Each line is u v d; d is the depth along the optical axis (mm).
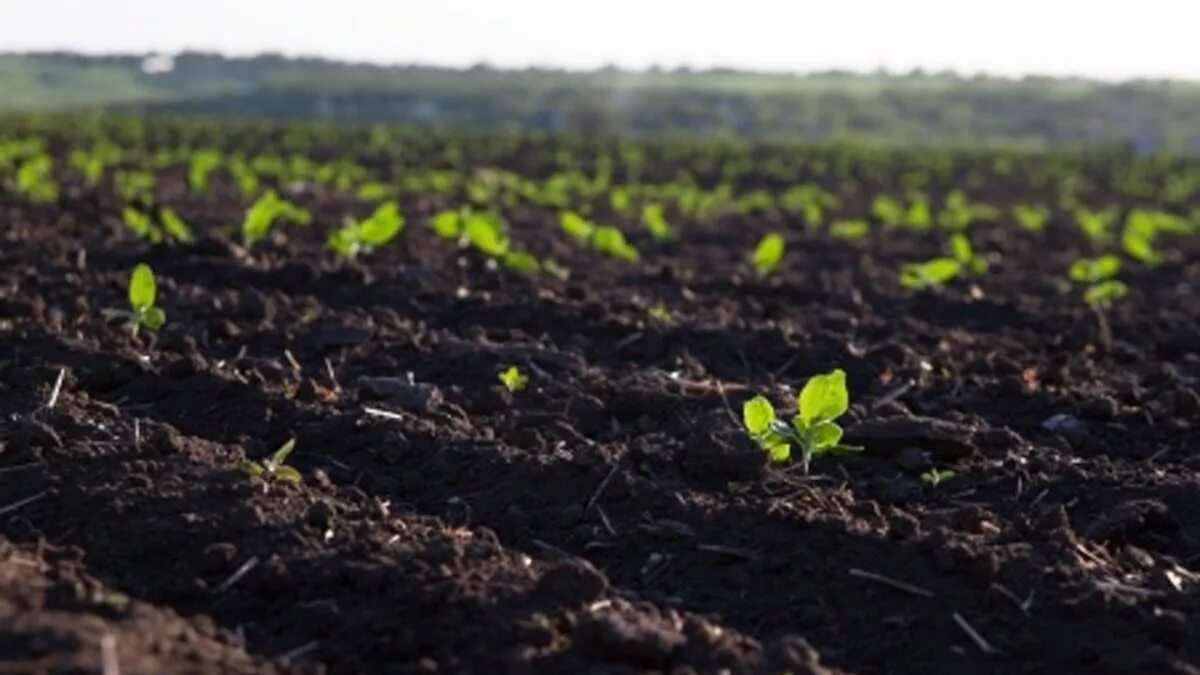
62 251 4023
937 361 3416
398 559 2342
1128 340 3955
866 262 5473
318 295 3781
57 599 2174
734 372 3342
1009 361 3414
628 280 4375
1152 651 2266
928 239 6570
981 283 4895
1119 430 3043
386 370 3189
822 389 2672
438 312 3666
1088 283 4996
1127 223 7953
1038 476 2754
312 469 2707
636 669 2172
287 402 2891
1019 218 7613
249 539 2375
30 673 2012
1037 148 21297
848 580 2402
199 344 3262
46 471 2535
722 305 4051
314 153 11680
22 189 5504
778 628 2342
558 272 4305
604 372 3238
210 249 4023
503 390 3029
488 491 2631
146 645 2100
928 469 2766
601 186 8812
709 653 2199
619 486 2600
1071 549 2469
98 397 2932
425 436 2779
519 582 2311
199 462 2566
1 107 21500
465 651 2199
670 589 2412
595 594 2283
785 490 2611
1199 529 2643
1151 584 2408
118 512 2428
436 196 7504
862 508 2584
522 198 7715
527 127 28031
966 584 2387
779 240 4453
